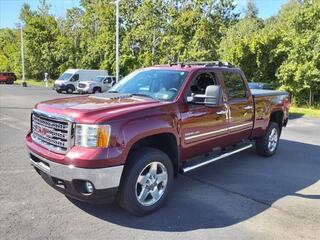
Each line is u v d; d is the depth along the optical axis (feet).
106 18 143.13
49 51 183.42
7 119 41.70
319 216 16.06
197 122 17.90
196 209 16.43
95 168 13.44
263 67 86.48
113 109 14.73
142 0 127.13
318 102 79.46
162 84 18.21
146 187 15.51
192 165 18.52
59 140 14.32
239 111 21.43
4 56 230.48
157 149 16.03
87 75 113.80
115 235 13.67
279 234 14.20
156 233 13.98
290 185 20.36
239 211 16.38
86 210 15.75
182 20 105.81
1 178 19.63
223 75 20.51
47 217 14.93
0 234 13.37
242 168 23.54
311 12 76.48
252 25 163.12
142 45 127.34
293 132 40.81
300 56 75.66
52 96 86.48
